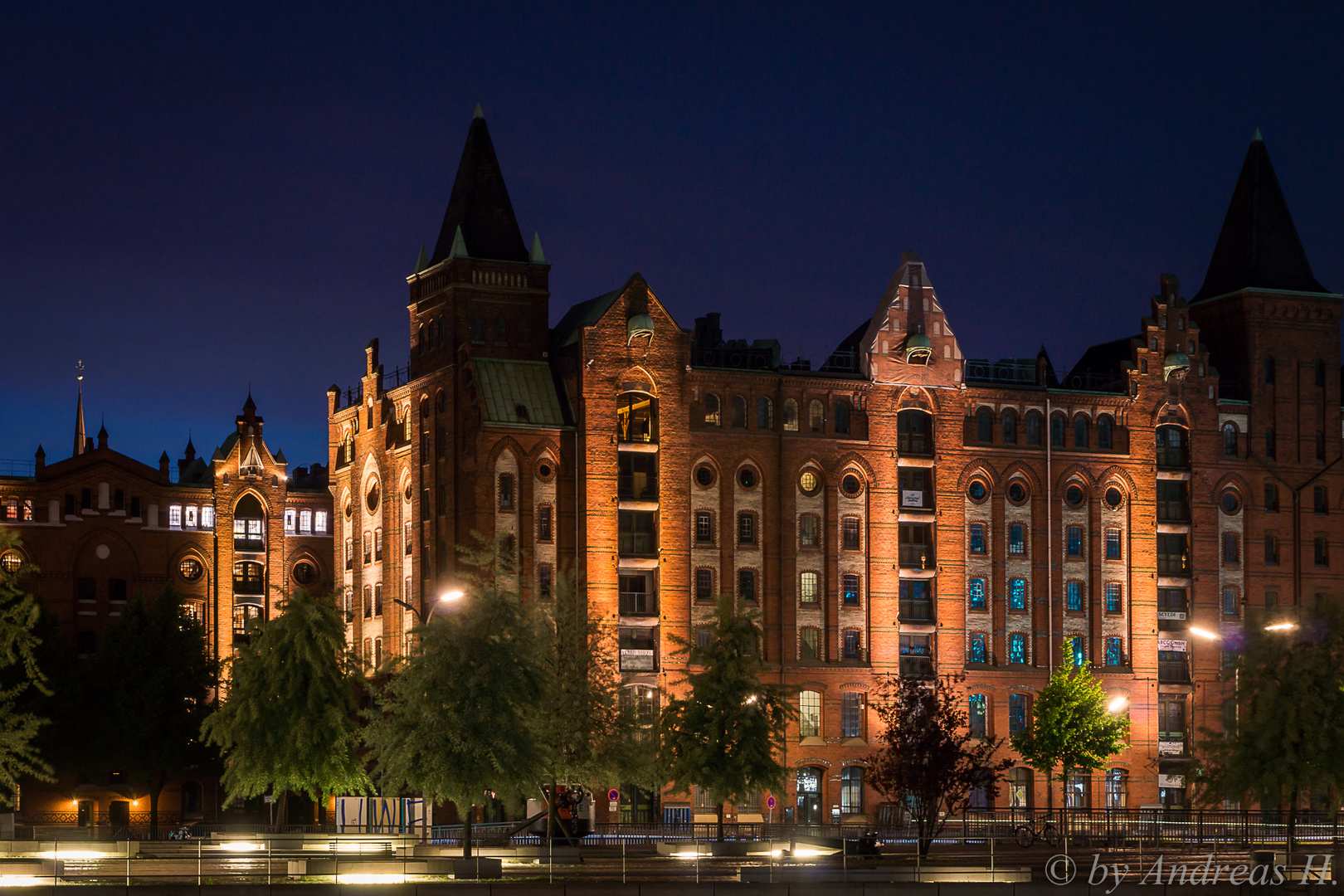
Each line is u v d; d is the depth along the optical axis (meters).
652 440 105.31
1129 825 89.69
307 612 79.25
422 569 108.56
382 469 114.75
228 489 119.31
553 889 54.75
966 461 111.88
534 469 103.31
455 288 105.00
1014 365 116.75
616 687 85.38
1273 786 66.50
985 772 85.44
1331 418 120.62
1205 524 116.31
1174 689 114.06
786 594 107.00
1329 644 67.19
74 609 114.12
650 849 77.56
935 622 109.94
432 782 63.28
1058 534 113.38
